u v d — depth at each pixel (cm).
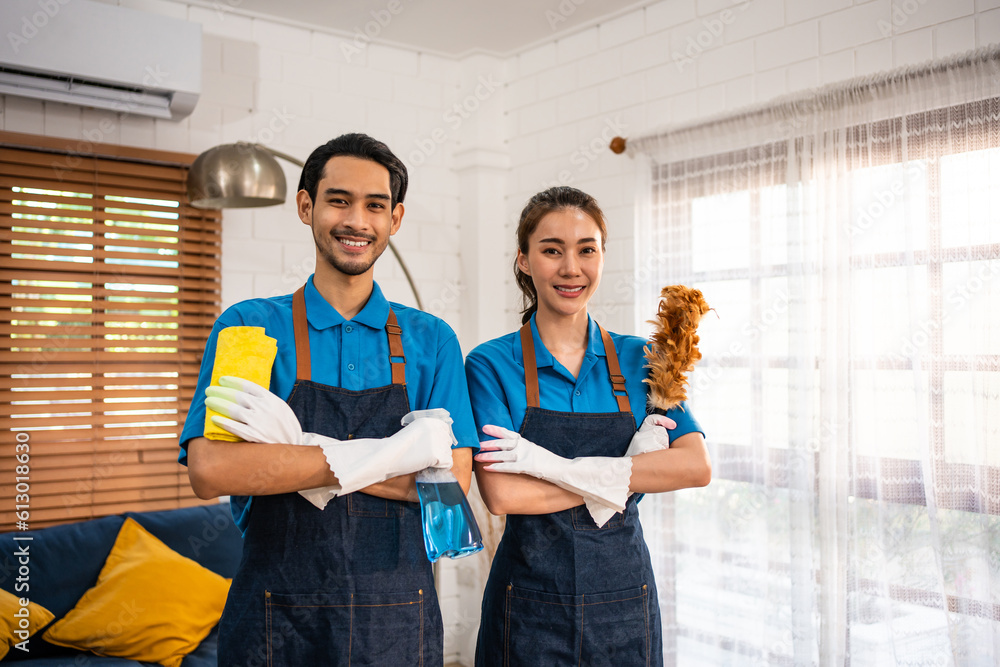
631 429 166
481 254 390
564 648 156
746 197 292
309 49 358
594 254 165
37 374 296
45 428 298
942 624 239
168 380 318
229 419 130
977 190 234
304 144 356
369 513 140
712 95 311
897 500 249
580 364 171
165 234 318
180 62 291
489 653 163
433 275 392
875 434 254
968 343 236
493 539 326
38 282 299
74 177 303
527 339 170
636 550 164
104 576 273
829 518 262
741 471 291
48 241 298
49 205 300
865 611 255
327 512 137
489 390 164
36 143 294
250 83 342
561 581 157
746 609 288
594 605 157
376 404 146
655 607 167
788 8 287
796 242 275
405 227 384
